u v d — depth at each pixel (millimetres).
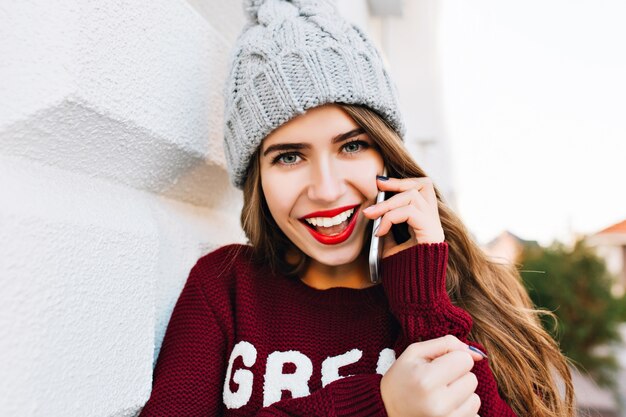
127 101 661
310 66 755
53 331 495
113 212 651
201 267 912
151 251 706
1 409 429
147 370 684
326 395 685
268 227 948
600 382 4137
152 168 795
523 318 941
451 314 758
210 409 800
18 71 512
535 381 885
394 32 3799
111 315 599
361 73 787
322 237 830
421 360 651
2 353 433
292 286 908
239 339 851
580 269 4828
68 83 538
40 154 556
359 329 841
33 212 476
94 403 561
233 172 913
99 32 595
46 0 533
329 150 794
